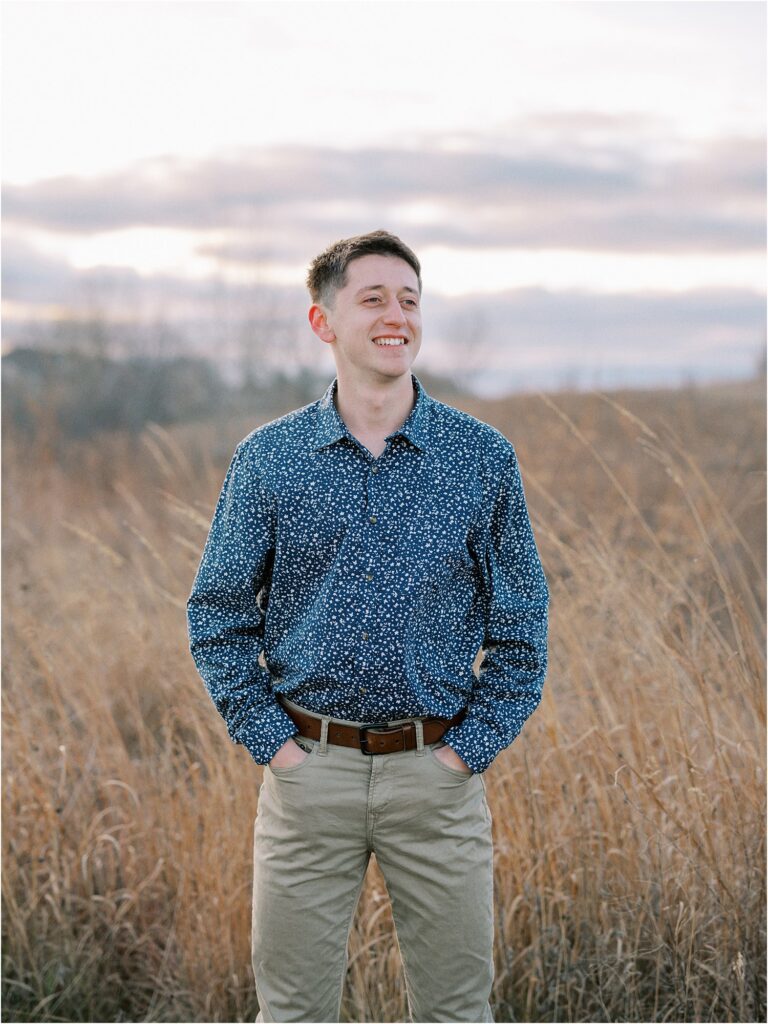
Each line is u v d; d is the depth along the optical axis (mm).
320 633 1939
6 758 2998
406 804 1960
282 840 2012
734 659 2645
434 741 1982
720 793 2572
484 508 1997
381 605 1921
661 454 3082
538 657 2016
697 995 2404
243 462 2029
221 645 2031
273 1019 2059
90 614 3652
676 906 2533
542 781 2680
